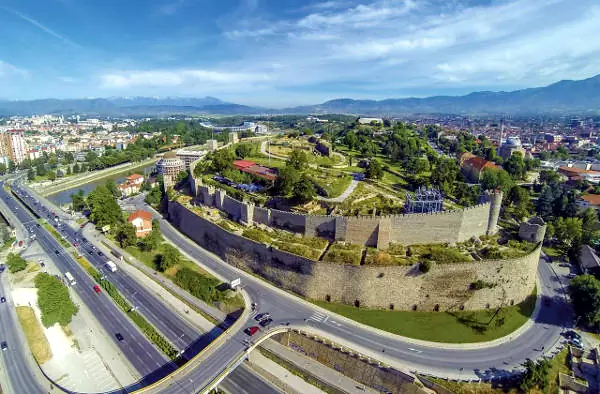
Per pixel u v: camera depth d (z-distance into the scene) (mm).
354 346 92812
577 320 102875
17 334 104875
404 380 82562
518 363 87875
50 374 92250
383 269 105625
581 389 80250
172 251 136000
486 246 119438
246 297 114000
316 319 103750
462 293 106875
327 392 86562
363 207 136750
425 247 117812
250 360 95250
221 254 141250
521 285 110938
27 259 151625
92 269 141375
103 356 97312
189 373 82500
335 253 113562
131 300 120500
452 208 150500
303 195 138000
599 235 152375
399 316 105250
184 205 175875
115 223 184125
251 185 173125
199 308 115188
